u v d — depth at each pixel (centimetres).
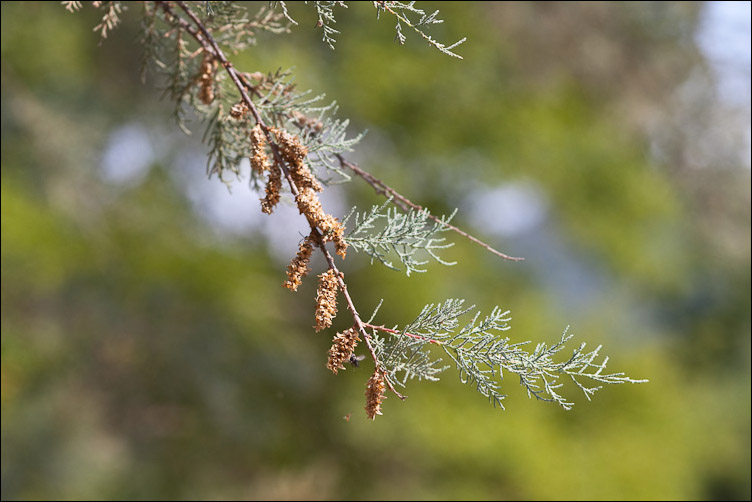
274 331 1188
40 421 1123
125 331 1150
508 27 1275
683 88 1480
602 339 1284
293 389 1180
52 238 1074
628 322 1375
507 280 1237
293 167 227
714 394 1535
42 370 1129
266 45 1050
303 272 212
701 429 1390
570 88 1354
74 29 1101
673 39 1406
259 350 1170
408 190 1184
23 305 1100
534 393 206
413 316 1115
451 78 1220
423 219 228
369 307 1123
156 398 1176
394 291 1114
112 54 1112
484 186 1232
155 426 1188
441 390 1122
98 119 1125
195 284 1156
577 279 1349
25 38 1080
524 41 1295
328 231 213
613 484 1133
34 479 1123
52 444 1129
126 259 1145
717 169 1536
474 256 1208
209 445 1186
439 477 1118
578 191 1320
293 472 1182
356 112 1183
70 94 1105
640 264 1369
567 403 204
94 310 1131
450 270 1173
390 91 1180
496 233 1291
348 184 1145
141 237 1168
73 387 1153
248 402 1169
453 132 1227
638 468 1169
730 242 1546
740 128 1517
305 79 1065
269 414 1175
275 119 270
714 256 1560
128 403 1178
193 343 1156
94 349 1151
